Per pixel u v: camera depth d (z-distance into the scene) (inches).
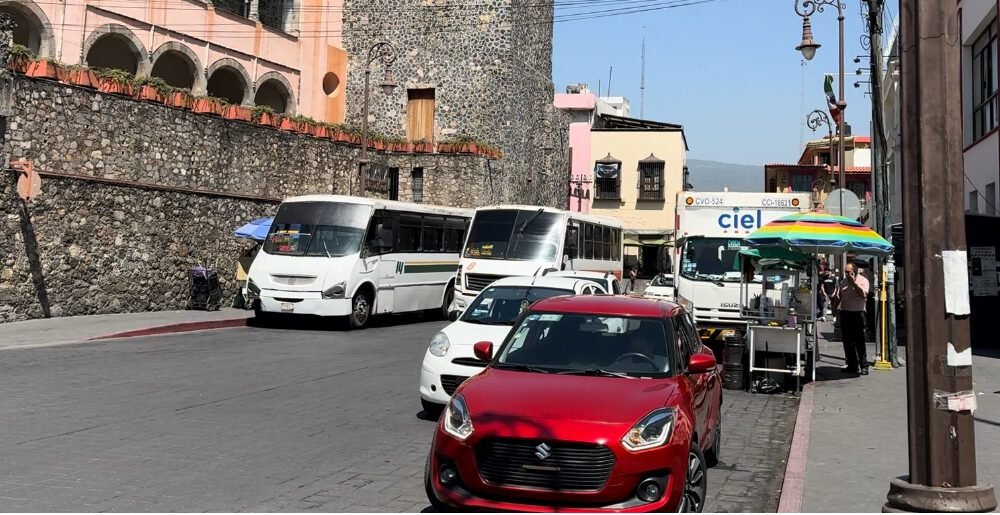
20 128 742.5
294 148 1091.9
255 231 932.0
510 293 506.6
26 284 736.3
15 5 926.4
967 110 963.3
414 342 752.3
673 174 2111.2
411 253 949.8
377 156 1288.1
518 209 909.2
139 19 1062.4
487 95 1435.8
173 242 888.3
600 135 2149.4
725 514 270.7
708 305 681.6
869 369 636.7
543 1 1660.9
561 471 223.5
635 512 220.4
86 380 482.6
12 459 305.3
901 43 232.5
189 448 332.5
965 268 220.1
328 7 1451.8
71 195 775.1
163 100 892.0
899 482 225.1
